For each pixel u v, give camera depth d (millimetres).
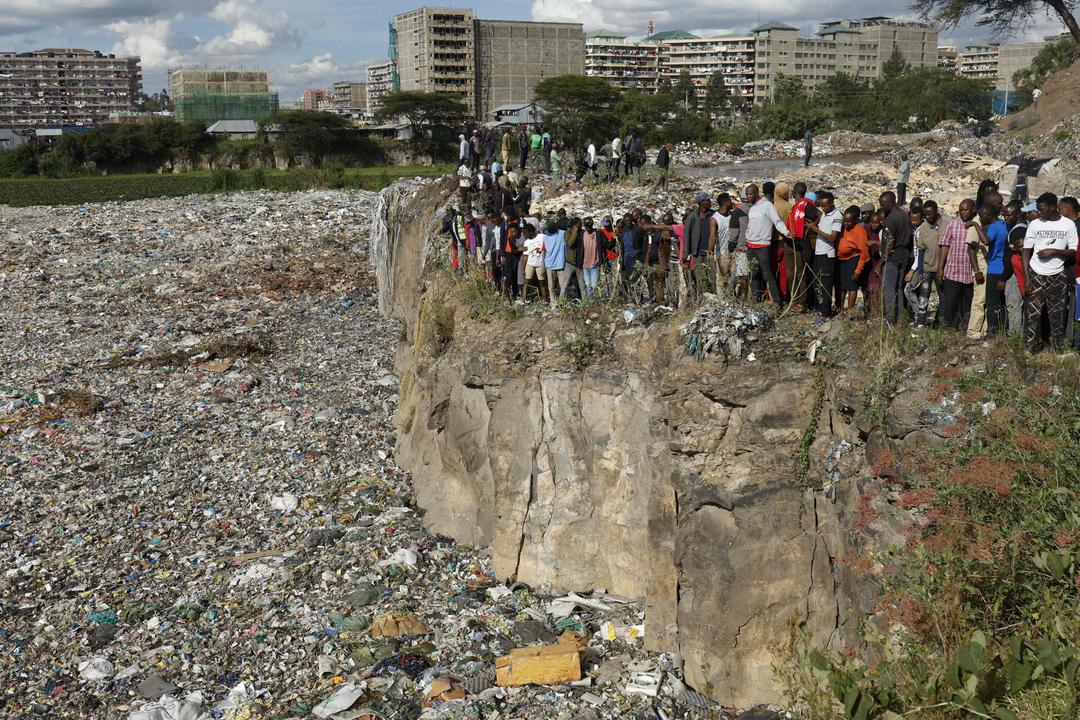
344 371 26750
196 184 88062
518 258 17531
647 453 14344
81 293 35625
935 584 9227
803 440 11836
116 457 20422
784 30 188500
